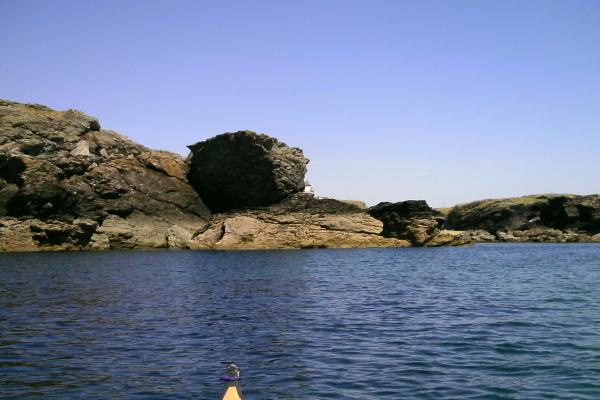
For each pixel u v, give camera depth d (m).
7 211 77.62
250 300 30.36
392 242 94.44
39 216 77.81
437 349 18.61
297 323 23.33
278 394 14.00
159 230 86.19
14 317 24.17
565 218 151.50
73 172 83.00
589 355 17.64
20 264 54.38
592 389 14.24
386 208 98.25
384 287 37.28
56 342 19.34
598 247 116.94
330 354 17.97
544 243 145.75
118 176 86.69
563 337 20.34
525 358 17.34
